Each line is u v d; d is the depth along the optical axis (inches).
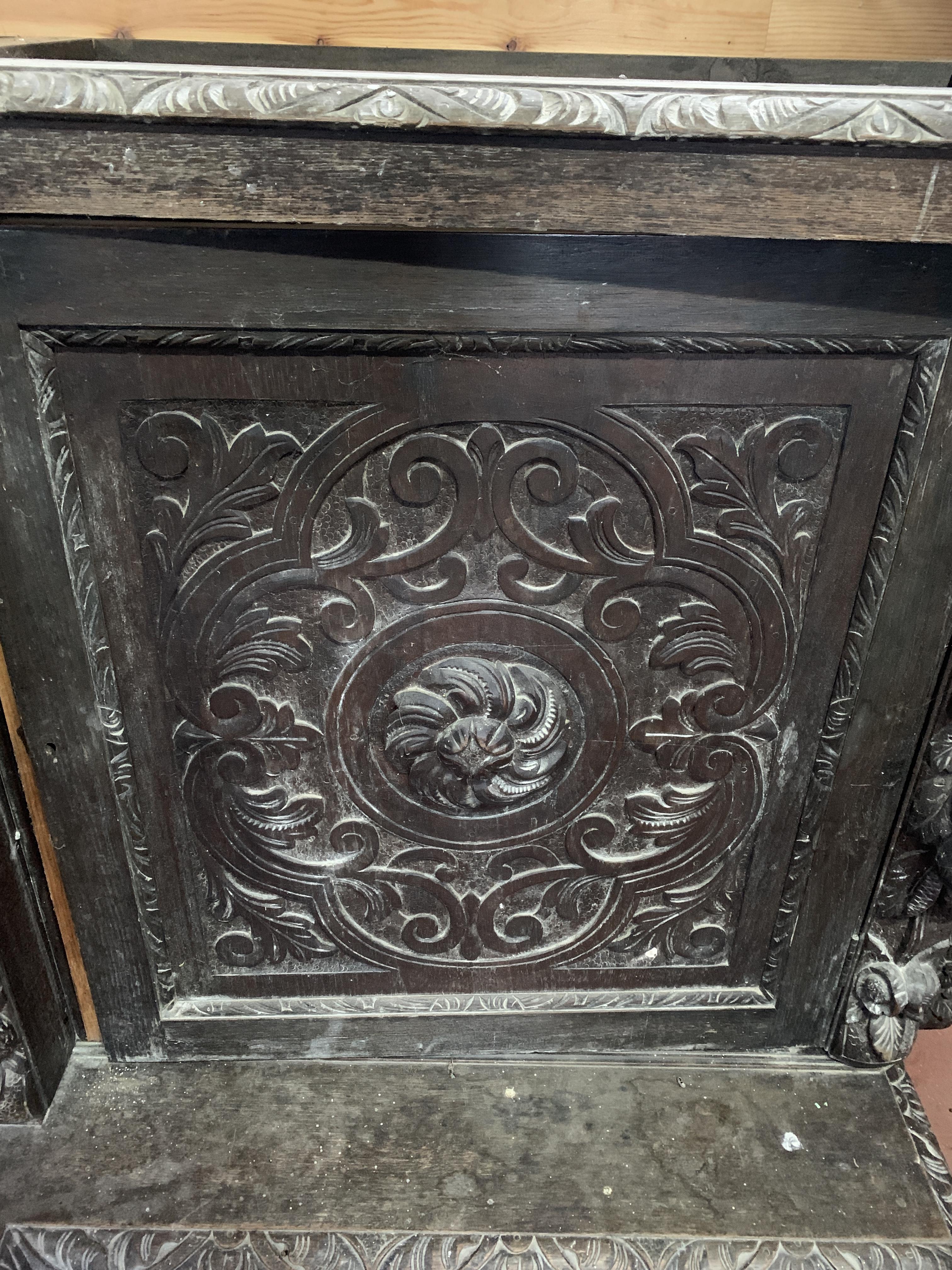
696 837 38.7
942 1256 36.2
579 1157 39.3
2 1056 38.7
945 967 41.1
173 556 32.1
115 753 35.4
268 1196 37.7
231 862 38.6
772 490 32.0
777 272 27.8
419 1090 41.9
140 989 40.9
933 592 33.1
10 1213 37.0
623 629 34.3
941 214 26.0
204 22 44.4
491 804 37.4
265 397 29.6
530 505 32.0
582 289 27.9
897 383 30.1
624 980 42.3
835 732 36.0
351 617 33.7
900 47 45.8
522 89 23.6
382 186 25.3
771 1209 37.6
